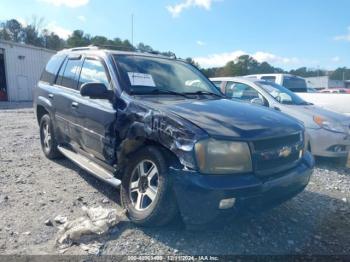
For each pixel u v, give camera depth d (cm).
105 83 421
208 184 285
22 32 6656
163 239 326
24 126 1020
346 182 541
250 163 305
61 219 355
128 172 365
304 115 629
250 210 309
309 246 328
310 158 383
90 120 426
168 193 310
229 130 308
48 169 534
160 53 538
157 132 325
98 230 324
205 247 316
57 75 571
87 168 432
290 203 435
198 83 482
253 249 317
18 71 2609
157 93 407
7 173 506
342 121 618
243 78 773
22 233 327
